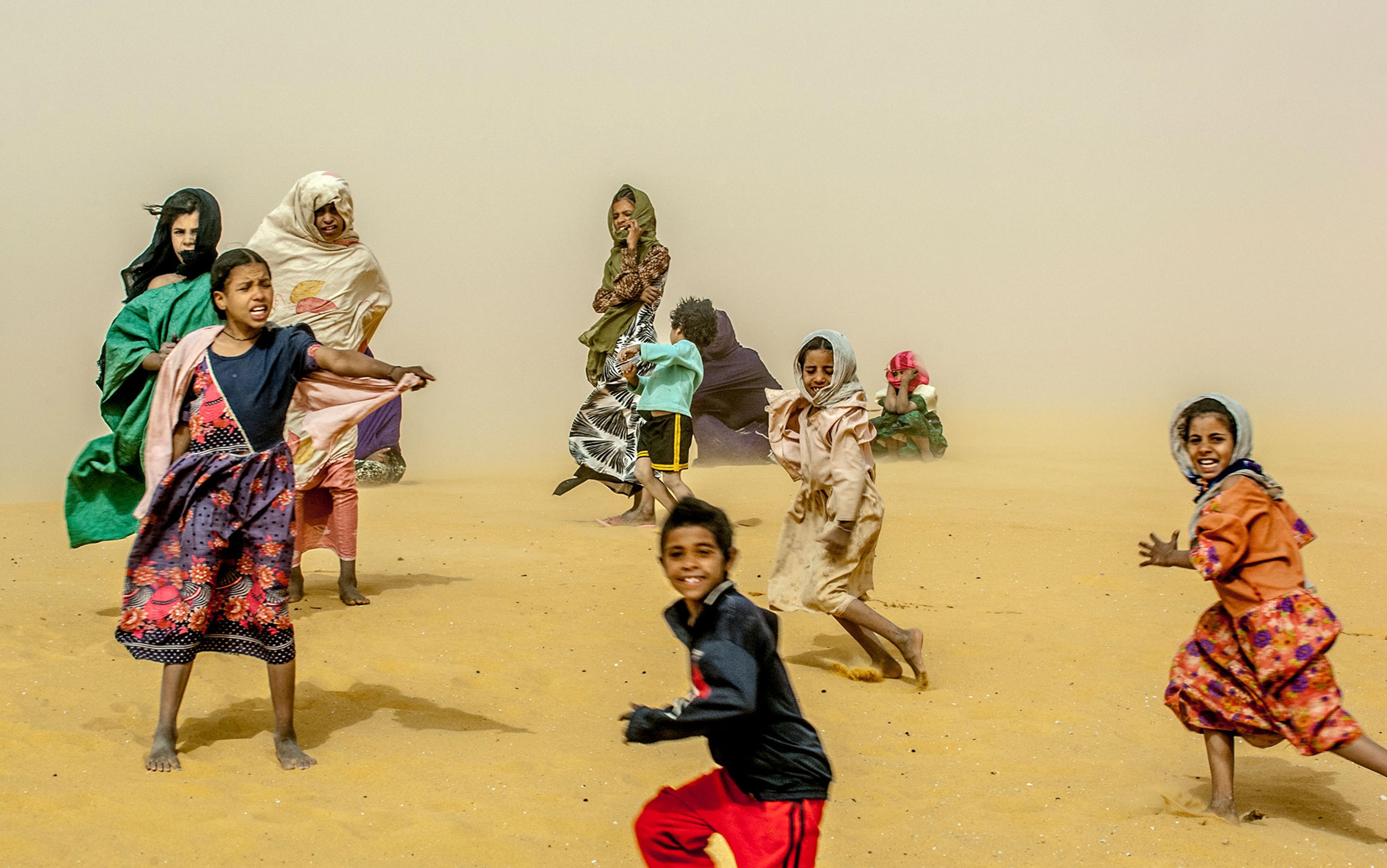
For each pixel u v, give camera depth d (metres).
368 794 5.27
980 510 12.59
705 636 3.88
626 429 12.06
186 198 7.50
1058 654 7.53
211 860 4.62
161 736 5.51
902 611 8.59
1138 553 10.43
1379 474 16.22
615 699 6.61
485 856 4.72
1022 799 5.35
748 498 13.52
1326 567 9.99
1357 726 5.00
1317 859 4.82
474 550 10.36
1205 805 5.31
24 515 11.69
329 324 8.58
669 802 4.04
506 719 6.27
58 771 5.38
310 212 8.45
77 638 7.22
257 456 5.62
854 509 6.87
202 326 7.40
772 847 3.87
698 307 11.47
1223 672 5.22
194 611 5.50
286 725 5.59
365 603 8.25
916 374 17.88
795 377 7.21
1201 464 5.29
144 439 7.30
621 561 9.95
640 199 12.62
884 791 5.43
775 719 3.92
